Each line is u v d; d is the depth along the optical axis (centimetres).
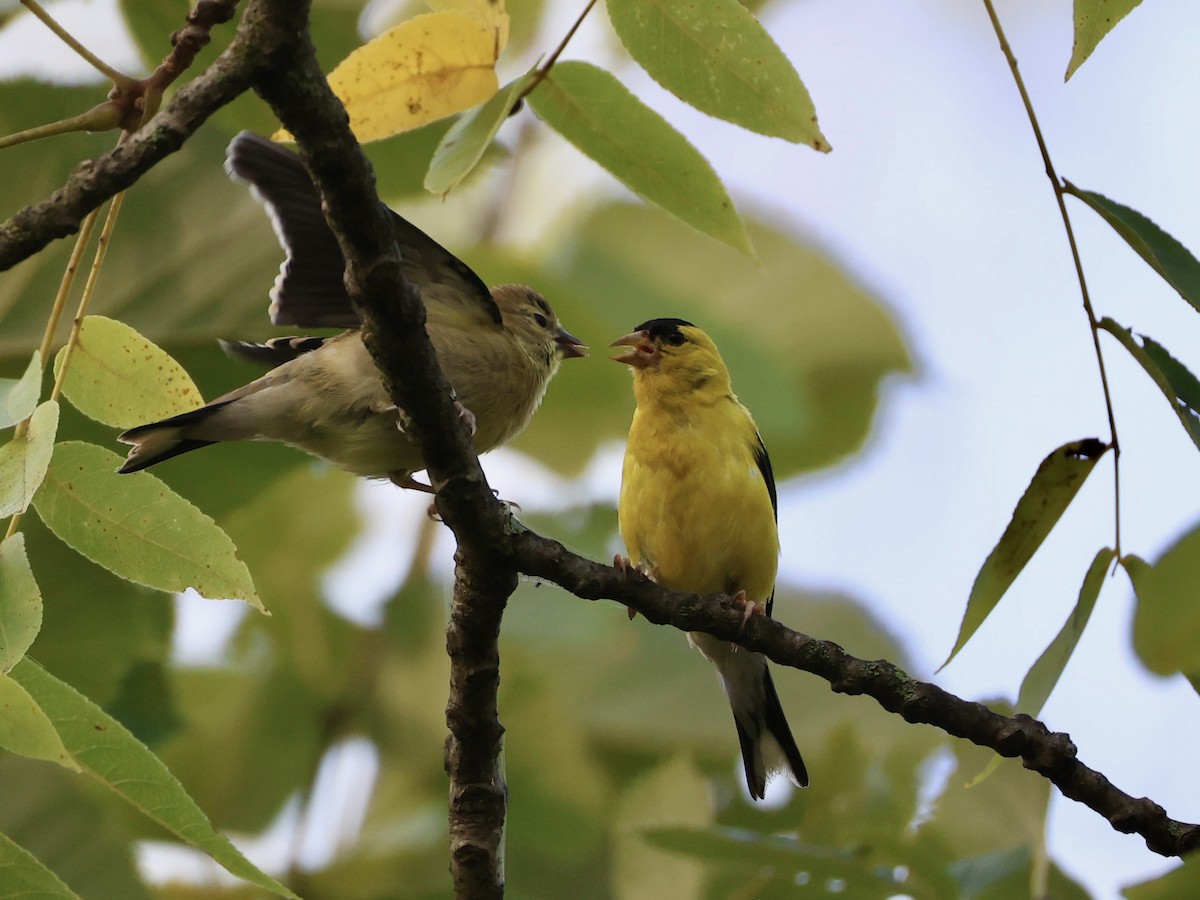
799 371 1409
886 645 1308
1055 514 612
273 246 984
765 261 1419
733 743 1230
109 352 607
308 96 581
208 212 982
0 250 554
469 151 629
